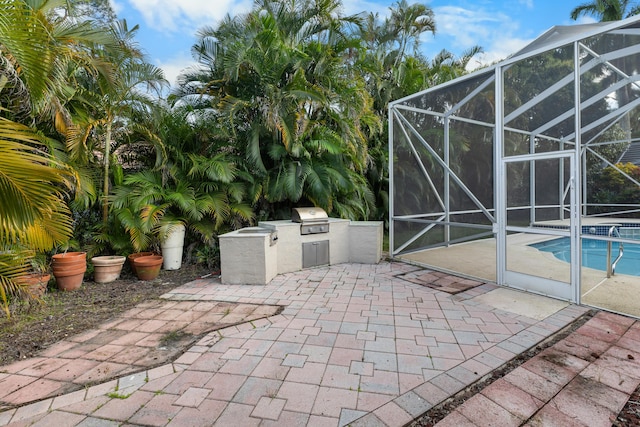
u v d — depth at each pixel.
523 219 6.26
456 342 2.96
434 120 6.65
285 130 6.35
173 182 6.56
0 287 2.83
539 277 4.25
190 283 5.07
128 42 5.73
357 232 6.25
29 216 2.26
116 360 2.71
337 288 4.64
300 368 2.54
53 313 3.81
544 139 6.37
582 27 4.30
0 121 2.27
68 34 4.43
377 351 2.80
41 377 2.46
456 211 6.63
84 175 5.21
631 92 4.82
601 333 3.10
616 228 4.94
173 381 2.38
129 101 5.80
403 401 2.14
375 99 9.64
